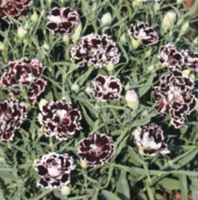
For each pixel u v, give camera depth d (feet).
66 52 2.65
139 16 2.94
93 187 2.44
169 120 2.60
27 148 2.47
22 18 2.74
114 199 2.39
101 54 2.50
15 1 2.63
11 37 2.77
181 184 2.50
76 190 2.44
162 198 2.65
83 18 2.85
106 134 2.43
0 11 2.66
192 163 2.66
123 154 2.52
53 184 2.28
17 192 2.41
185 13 3.11
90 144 2.32
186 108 2.42
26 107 2.43
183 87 2.42
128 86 2.52
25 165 2.42
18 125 2.37
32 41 2.71
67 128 2.33
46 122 2.34
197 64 2.58
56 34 2.67
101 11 2.87
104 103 2.48
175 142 2.67
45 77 2.52
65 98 2.45
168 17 2.74
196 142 2.66
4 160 2.42
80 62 2.52
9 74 2.45
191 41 3.15
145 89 2.54
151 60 2.72
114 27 2.83
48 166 2.26
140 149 2.37
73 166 2.27
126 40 2.73
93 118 2.55
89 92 2.49
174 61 2.57
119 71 2.61
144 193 2.59
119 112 2.56
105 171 2.49
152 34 2.62
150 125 2.40
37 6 2.88
